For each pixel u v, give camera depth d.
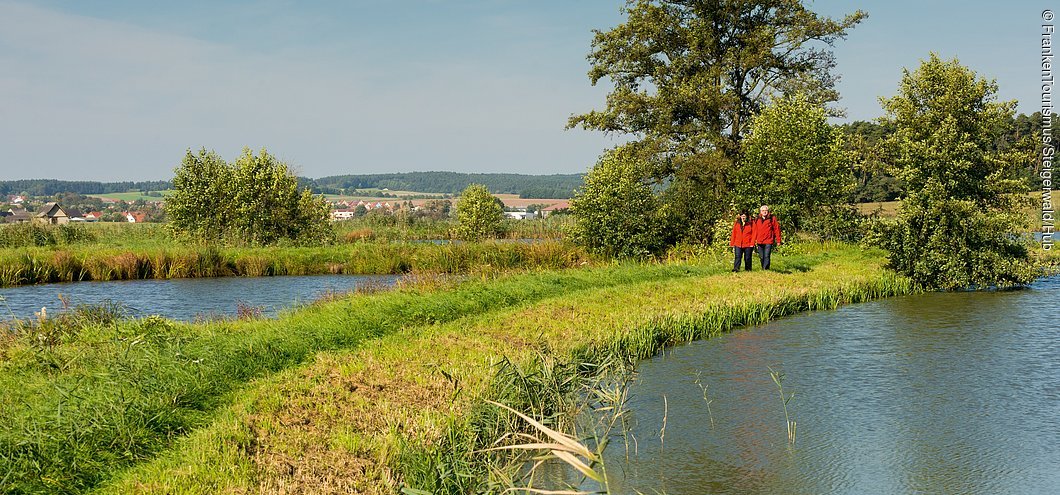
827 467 8.02
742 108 35.50
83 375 9.29
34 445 6.60
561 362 10.40
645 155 34.31
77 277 29.67
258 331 12.21
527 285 18.23
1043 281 24.56
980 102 22.97
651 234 31.06
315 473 6.67
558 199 191.00
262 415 8.10
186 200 40.69
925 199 22.75
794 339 14.74
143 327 12.45
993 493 7.38
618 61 36.41
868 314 17.88
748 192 31.12
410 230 57.41
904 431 9.13
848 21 34.88
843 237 31.31
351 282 28.38
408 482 6.69
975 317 17.25
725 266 23.52
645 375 11.85
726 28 35.41
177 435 7.48
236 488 6.19
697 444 8.70
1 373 9.66
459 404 8.62
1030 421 9.48
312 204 43.09
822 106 33.75
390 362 10.53
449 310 14.80
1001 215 22.12
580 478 7.67
